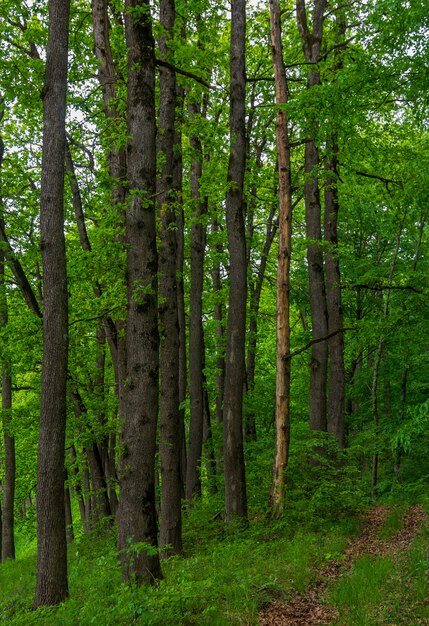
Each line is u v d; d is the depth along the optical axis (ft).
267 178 60.29
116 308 42.16
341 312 49.32
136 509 25.77
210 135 41.24
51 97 28.71
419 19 25.96
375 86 29.32
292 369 79.41
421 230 46.57
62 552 27.81
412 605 19.53
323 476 36.52
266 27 56.49
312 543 29.07
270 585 22.31
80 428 57.21
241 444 37.01
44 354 28.25
